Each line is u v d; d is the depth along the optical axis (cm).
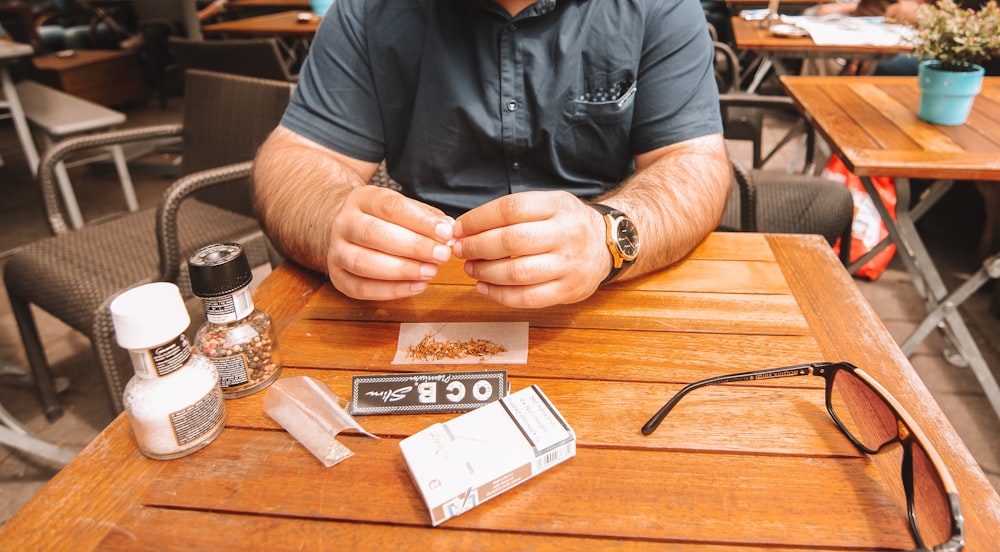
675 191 64
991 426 119
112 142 123
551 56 73
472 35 74
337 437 42
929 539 34
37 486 110
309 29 201
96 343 93
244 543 34
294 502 37
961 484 39
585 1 73
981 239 164
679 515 36
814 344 50
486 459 37
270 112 121
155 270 104
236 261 44
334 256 52
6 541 35
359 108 78
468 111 75
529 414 41
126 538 35
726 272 61
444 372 46
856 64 201
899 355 50
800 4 231
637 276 60
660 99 75
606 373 47
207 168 132
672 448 40
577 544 34
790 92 126
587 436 41
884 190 164
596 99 76
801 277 60
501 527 35
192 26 268
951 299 115
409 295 52
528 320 54
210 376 41
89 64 311
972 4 185
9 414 126
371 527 35
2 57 159
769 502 36
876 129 101
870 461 39
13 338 154
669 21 74
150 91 366
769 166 238
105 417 126
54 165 115
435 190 83
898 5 181
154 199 233
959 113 101
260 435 42
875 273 166
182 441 40
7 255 195
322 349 51
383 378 46
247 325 46
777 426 42
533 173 81
